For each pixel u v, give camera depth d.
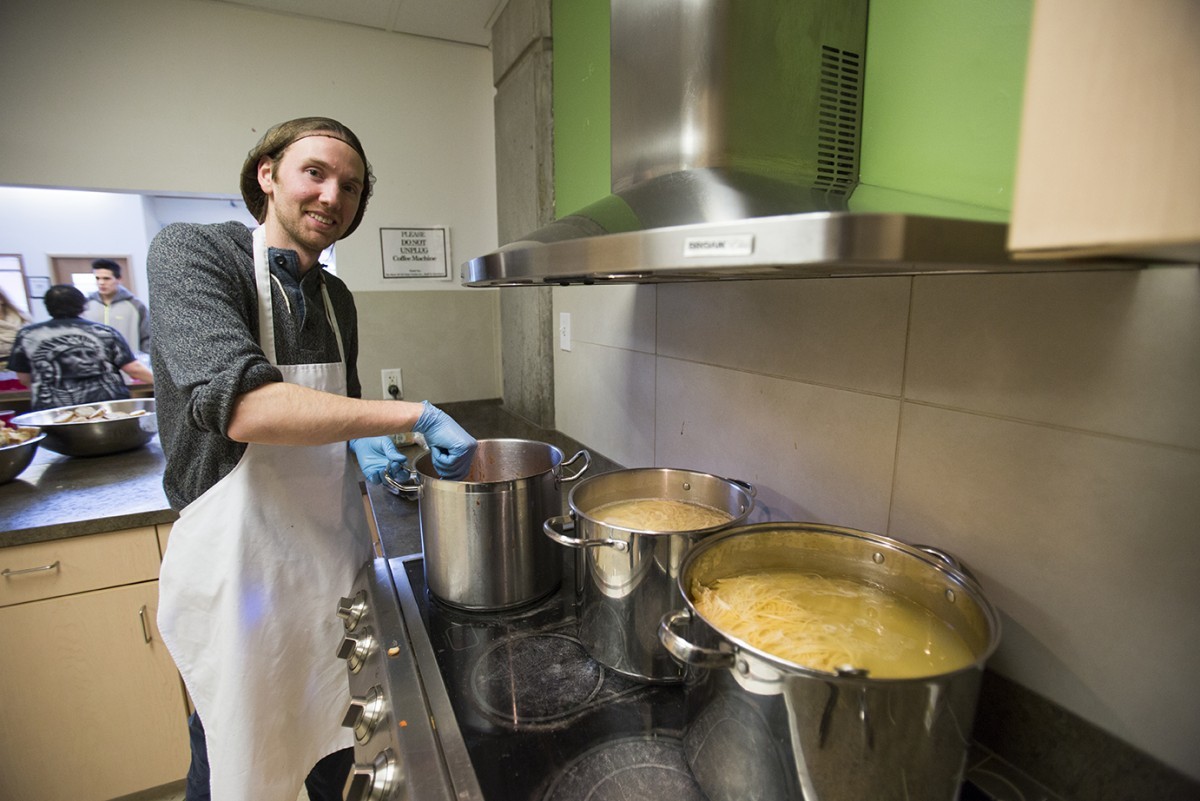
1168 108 0.24
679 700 0.66
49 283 3.59
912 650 0.52
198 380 0.70
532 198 1.61
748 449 0.92
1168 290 0.45
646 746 0.59
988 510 0.59
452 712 0.63
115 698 1.32
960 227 0.34
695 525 0.79
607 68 1.21
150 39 1.66
